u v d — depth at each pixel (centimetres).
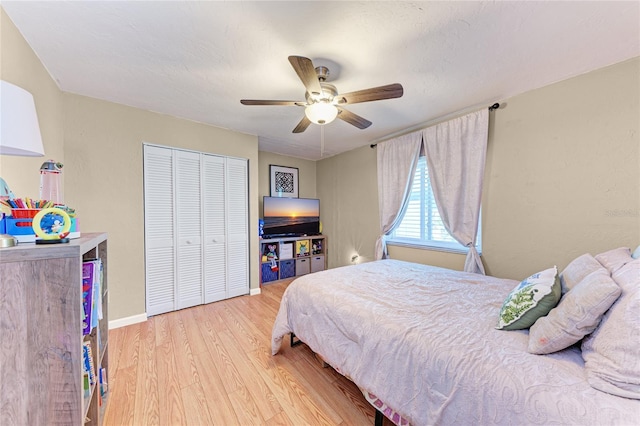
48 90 184
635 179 167
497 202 235
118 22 137
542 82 201
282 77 195
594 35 147
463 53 165
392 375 117
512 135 224
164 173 270
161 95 225
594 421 69
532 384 82
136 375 170
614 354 77
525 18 134
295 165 469
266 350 203
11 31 133
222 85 208
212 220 306
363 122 213
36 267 78
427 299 160
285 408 143
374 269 244
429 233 306
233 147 321
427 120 281
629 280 90
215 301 310
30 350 77
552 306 112
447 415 95
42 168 115
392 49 161
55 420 80
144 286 257
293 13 132
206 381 165
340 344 149
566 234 196
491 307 147
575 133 190
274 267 398
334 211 450
